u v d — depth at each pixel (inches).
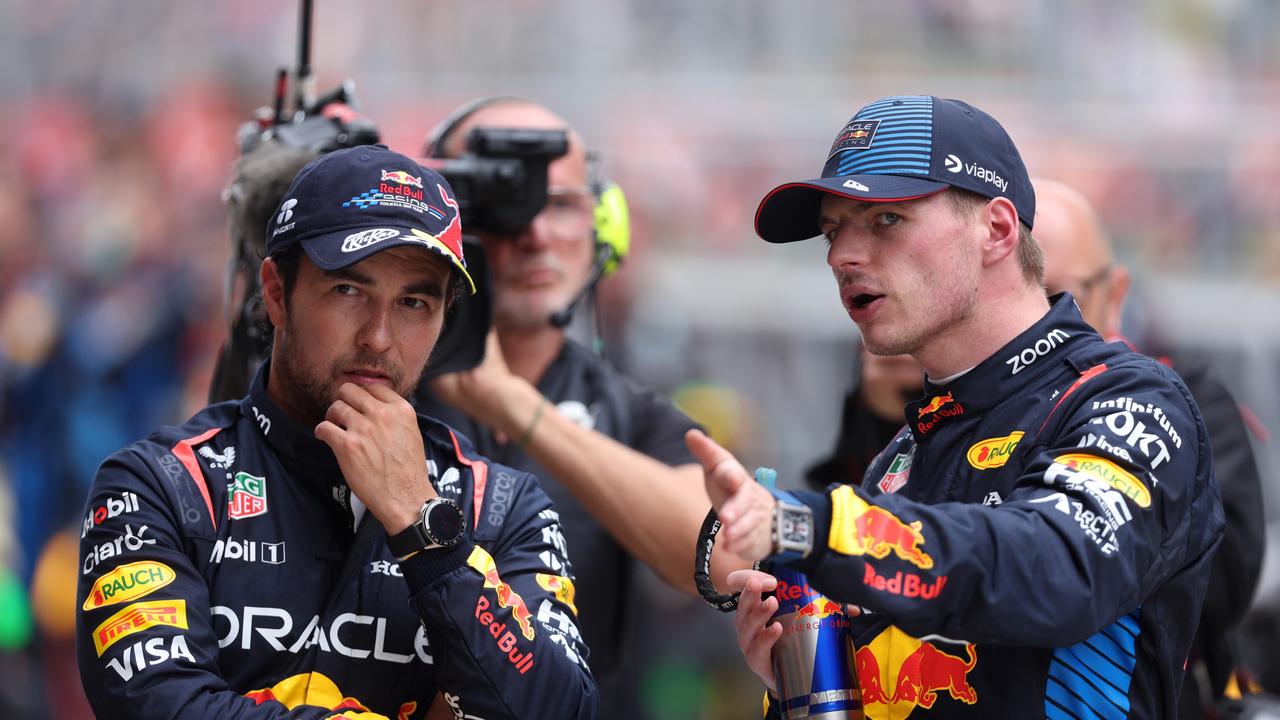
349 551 272.1
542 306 409.7
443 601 257.9
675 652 647.1
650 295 793.6
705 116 990.4
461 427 398.9
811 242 858.8
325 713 252.7
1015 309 275.1
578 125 1010.1
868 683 273.9
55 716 797.2
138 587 257.3
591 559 391.5
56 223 1080.8
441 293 273.3
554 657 267.1
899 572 228.7
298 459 274.1
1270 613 525.7
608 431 412.8
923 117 271.0
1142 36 995.9
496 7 1032.2
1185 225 939.3
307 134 349.1
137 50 1143.0
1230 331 847.7
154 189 1105.4
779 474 823.1
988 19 1008.2
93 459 871.1
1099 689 258.7
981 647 262.2
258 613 265.6
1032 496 245.1
